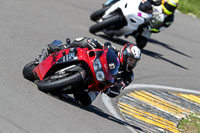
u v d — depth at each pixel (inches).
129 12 1609.3
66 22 1796.3
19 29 1453.0
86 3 2386.8
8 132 611.8
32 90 845.2
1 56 1075.3
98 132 748.0
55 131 670.5
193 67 1786.4
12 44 1239.5
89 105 940.6
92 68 813.9
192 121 1107.3
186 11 3029.0
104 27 1669.5
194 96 1386.6
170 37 2253.9
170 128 998.4
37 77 888.9
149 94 1235.2
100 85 842.8
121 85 885.2
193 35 2426.2
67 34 1594.5
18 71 984.3
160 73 1521.9
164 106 1168.2
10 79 887.1
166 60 1745.8
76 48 834.2
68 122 733.9
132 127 898.1
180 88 1429.6
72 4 2244.1
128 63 854.5
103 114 905.5
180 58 1863.9
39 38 1414.9
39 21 1667.1
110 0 1808.6
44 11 1875.0
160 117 1058.7
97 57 822.5
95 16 1815.9
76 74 800.9
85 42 844.0
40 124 679.1
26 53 1193.4
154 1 1656.0
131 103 1099.9
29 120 679.7
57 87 807.1
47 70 856.9
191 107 1248.2
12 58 1092.5
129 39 1903.3
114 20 1637.6
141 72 1446.9
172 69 1636.3
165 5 1669.5
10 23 1501.0
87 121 785.6
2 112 675.4
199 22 2837.1
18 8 1784.0
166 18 1705.2
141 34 1710.1
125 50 854.5
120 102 1080.2
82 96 869.2
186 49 2079.2
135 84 1289.4
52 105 794.2
